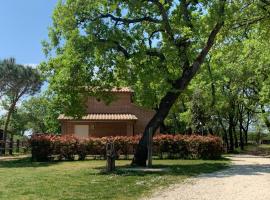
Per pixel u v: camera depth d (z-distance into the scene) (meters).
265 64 35.28
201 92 45.09
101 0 21.61
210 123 48.69
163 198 11.85
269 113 43.34
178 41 22.17
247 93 45.09
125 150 29.80
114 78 22.48
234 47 30.91
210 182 15.27
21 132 75.12
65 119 39.59
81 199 11.65
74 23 21.66
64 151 29.36
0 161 29.66
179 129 58.06
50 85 22.27
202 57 23.14
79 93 22.30
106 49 20.62
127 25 21.94
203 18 22.59
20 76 41.78
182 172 18.72
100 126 40.78
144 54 21.09
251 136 89.31
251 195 12.28
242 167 21.75
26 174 18.56
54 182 15.27
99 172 18.78
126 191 13.09
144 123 42.03
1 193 12.73
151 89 22.45
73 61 20.81
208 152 29.25
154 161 26.88
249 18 27.61
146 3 21.78
